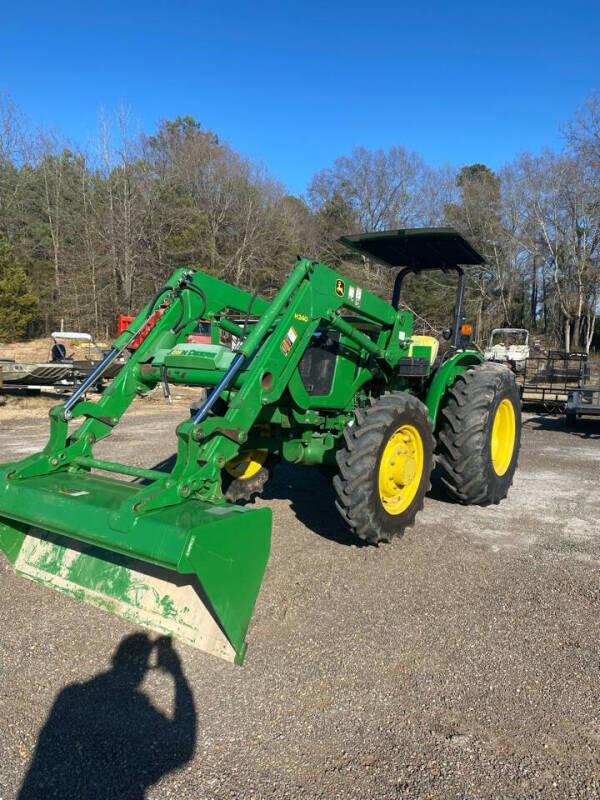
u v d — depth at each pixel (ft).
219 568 8.78
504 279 126.82
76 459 11.76
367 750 7.71
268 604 11.68
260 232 119.85
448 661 9.75
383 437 13.20
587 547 15.08
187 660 9.68
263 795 6.97
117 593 10.51
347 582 12.73
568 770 7.37
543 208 113.09
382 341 16.26
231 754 7.64
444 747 7.76
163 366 12.51
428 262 19.71
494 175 170.09
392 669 9.51
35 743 7.80
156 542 8.53
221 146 129.29
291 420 14.66
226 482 16.55
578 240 110.32
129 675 9.28
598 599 12.10
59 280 115.14
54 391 47.98
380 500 13.35
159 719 8.29
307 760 7.54
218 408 15.08
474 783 7.16
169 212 112.78
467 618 11.21
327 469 18.08
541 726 8.18
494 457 18.58
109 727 8.12
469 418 17.12
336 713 8.43
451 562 13.94
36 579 11.35
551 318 133.59
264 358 11.68
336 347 14.85
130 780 7.20
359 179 138.31
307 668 9.50
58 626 10.66
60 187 122.72
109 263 111.65
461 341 19.44
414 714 8.41
